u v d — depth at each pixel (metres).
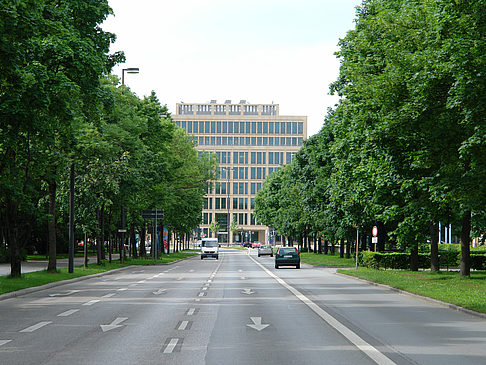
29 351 9.36
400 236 29.92
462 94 19.77
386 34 27.11
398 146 26.64
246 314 14.62
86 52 24.50
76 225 39.09
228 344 10.09
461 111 21.03
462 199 23.08
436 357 8.95
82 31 27.80
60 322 13.07
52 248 32.62
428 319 13.83
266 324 12.77
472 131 21.97
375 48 30.02
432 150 23.69
